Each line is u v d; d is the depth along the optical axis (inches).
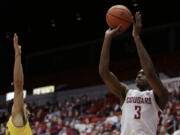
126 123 188.1
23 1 1181.7
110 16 196.5
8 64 1355.8
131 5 1203.2
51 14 1268.5
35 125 917.8
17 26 1318.9
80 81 1299.2
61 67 1422.2
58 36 1411.2
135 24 181.8
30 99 1284.4
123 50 1291.8
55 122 885.2
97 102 1013.2
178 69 1095.6
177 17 1235.9
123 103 193.0
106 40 192.2
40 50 1472.7
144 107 187.3
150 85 185.5
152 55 1210.0
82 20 1311.5
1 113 1034.1
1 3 1184.8
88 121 821.9
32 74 1461.6
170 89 876.0
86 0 1186.6
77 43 1407.5
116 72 1234.6
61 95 1234.6
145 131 185.0
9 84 1346.0
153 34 1267.2
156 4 1198.9
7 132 231.8
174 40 1229.1
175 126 669.9
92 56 1358.3
